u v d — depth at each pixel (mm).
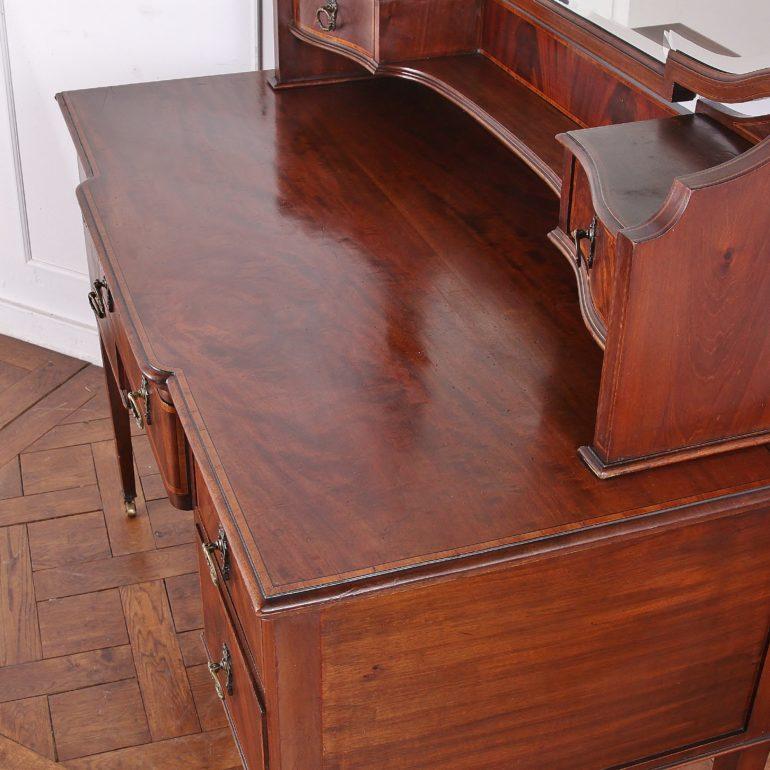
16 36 2416
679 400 1141
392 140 1893
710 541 1222
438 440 1211
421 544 1075
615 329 1080
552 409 1262
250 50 2330
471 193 1731
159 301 1438
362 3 1821
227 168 1774
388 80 2109
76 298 2715
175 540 2244
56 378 2715
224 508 1113
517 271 1529
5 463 2430
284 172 1772
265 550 1062
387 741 1230
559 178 1437
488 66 1806
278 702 1138
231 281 1484
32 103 2490
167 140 1859
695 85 1259
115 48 2383
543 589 1176
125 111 1959
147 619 2055
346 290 1474
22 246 2705
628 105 1456
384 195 1716
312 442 1202
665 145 1237
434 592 1122
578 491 1146
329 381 1299
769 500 1166
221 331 1383
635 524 1115
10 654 1976
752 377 1152
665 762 1430
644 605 1247
